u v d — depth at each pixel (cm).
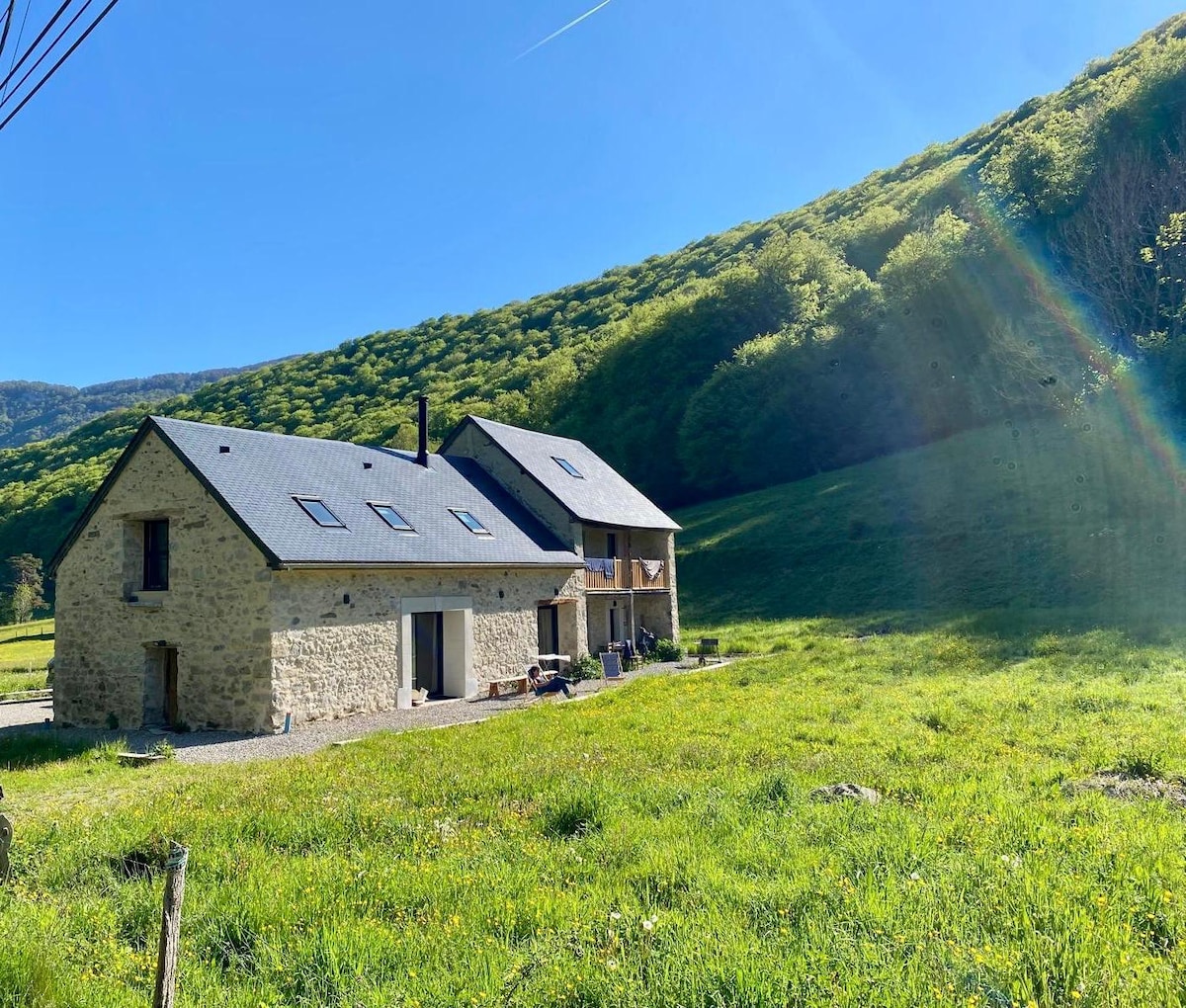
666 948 439
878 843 602
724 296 6594
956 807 711
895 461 4550
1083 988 377
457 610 1950
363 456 2153
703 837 650
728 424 5597
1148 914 468
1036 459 3700
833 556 3669
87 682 1770
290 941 489
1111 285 3884
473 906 525
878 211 7138
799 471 5312
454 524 2080
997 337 4194
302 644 1588
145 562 1780
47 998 417
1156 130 4144
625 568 2602
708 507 5256
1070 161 4494
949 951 419
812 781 839
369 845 686
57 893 598
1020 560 2928
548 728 1316
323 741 1406
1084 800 707
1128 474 3172
